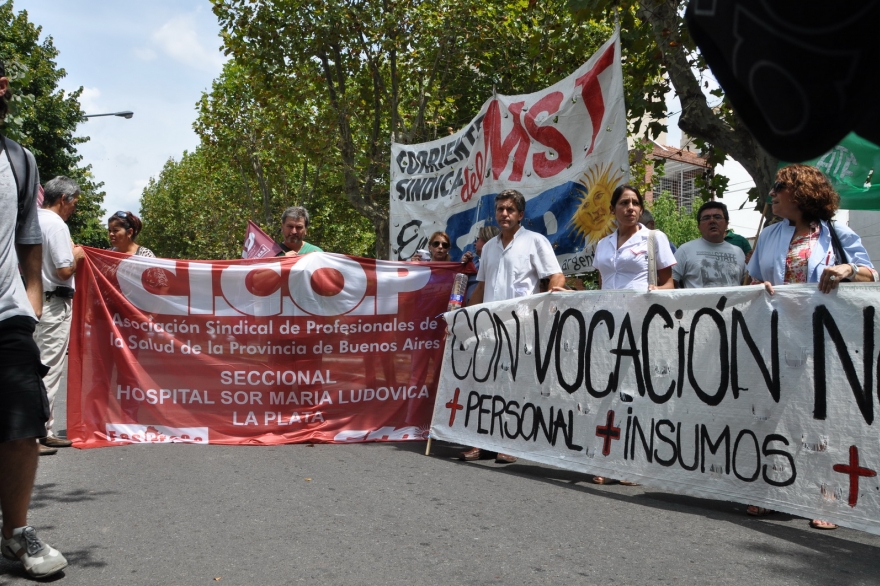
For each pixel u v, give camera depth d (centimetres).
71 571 302
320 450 568
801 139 96
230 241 3750
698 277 529
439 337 635
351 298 624
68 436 577
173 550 326
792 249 422
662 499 432
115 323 596
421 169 841
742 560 321
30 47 2491
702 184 986
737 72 98
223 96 2706
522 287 552
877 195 527
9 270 300
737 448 397
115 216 644
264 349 611
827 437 362
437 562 314
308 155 1884
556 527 366
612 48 585
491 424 536
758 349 394
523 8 1579
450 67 1767
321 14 1622
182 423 598
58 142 2595
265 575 298
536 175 658
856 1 90
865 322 356
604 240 528
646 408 441
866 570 311
